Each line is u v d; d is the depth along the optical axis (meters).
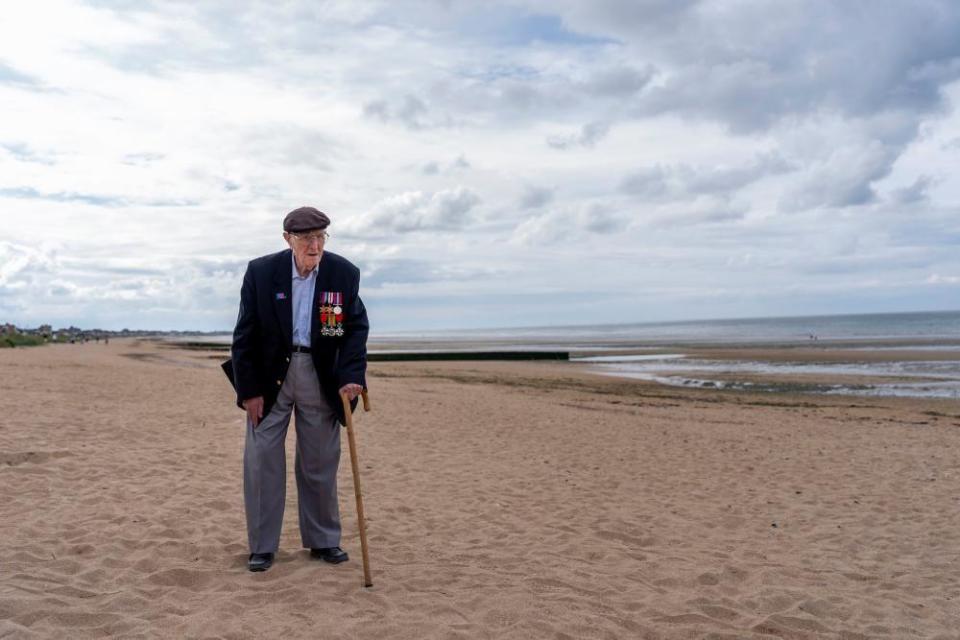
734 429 11.92
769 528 5.80
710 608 3.93
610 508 6.29
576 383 22.19
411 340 117.81
